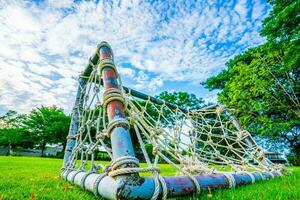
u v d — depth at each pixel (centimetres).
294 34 1213
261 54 1509
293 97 1638
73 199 199
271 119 1686
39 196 206
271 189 231
